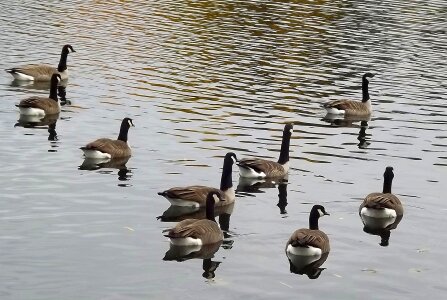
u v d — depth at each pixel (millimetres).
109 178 27844
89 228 23438
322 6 65000
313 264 21844
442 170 30734
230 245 22859
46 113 35500
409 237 24062
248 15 60125
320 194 27516
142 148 31547
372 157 32031
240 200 26719
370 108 38594
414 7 66938
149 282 20281
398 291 20516
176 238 22438
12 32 51375
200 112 37094
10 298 19047
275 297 19797
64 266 20906
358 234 24125
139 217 24531
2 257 21172
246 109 38094
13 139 31719
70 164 29125
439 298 20234
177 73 44000
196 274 20875
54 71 42219
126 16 58031
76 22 55375
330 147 33156
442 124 37438
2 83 41094
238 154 31391
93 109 37000
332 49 51312
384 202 25328
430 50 52438
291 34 54656
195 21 57281
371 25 58906
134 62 45906
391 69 47375
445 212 26297
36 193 25953
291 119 36969
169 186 27406
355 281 20938
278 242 23234
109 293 19578
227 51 49344
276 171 29000
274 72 45312
